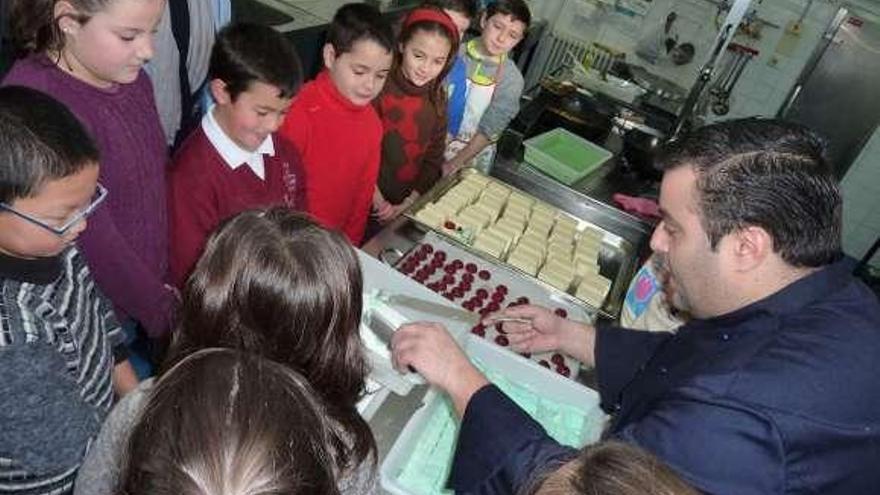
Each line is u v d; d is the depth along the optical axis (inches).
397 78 80.0
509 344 56.4
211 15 72.6
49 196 29.4
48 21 38.9
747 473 28.5
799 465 28.8
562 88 117.4
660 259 46.2
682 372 35.4
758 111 175.8
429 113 84.2
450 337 41.5
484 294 65.3
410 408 40.8
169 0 64.5
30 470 29.6
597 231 84.1
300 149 64.2
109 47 39.4
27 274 31.1
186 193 51.1
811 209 31.2
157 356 47.8
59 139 29.3
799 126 33.8
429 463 40.1
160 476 16.5
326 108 65.5
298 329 26.3
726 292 34.4
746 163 31.8
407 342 40.9
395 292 52.1
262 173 55.4
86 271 37.1
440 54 78.1
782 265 32.8
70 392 30.5
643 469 18.8
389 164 84.1
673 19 167.0
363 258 54.8
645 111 120.6
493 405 36.1
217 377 18.7
